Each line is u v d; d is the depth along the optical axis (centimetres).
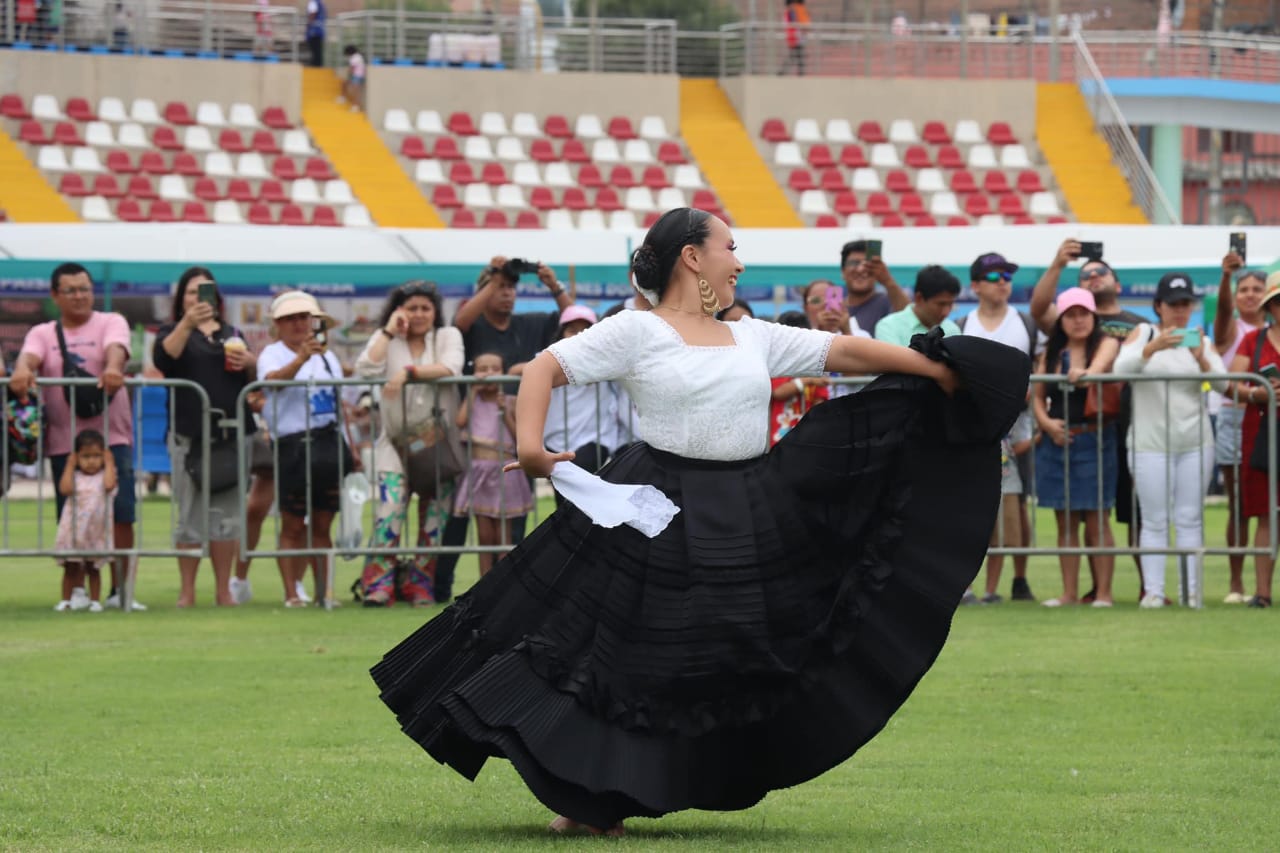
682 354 1219
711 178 8756
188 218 7875
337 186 8200
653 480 1216
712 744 1187
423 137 8612
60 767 1488
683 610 1186
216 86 8438
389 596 2747
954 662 2092
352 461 2778
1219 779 1438
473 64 8919
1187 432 2655
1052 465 2720
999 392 1231
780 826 1271
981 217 8712
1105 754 1555
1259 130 9350
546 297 5041
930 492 1248
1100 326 2703
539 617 1196
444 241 5062
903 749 1588
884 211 8688
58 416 2698
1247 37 9562
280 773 1465
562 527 1211
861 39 9188
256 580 3269
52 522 4253
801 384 2741
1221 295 2953
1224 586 3073
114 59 8288
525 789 1409
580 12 10538
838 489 1235
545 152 8725
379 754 1559
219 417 2728
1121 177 8894
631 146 8806
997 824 1266
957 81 9106
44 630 2434
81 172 7881
